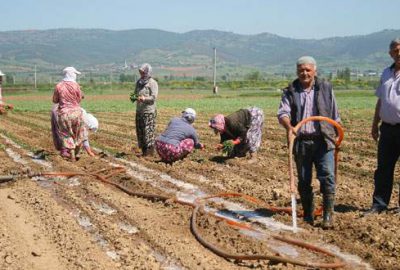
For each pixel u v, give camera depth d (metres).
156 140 12.55
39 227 7.86
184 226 7.87
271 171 11.70
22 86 97.56
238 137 12.49
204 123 24.36
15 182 10.91
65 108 13.16
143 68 13.32
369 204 8.89
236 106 38.84
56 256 6.73
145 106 13.42
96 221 8.15
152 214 8.52
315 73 7.58
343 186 10.22
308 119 7.32
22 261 6.55
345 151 14.93
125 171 11.80
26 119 27.56
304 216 7.95
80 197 9.66
